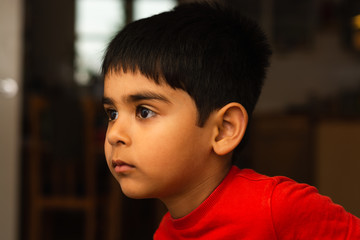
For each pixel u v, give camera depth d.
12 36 2.16
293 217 0.61
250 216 0.61
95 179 2.27
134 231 2.95
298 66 4.60
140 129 0.59
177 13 0.69
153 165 0.58
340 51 4.57
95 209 2.28
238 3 4.70
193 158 0.61
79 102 2.19
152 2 5.42
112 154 0.61
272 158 3.28
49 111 2.22
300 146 3.23
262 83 0.75
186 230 0.66
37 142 2.26
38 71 5.15
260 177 0.66
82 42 5.39
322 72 4.58
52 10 5.29
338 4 4.56
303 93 4.58
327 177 2.85
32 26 5.22
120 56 0.62
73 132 2.18
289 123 3.26
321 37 4.60
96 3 5.39
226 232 0.63
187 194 0.65
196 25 0.66
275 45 4.63
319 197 0.64
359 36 4.51
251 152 3.33
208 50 0.64
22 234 2.61
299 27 4.62
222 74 0.64
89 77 4.62
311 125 3.12
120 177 0.61
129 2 5.39
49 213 2.64
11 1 2.16
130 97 0.60
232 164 0.71
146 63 0.60
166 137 0.58
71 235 2.93
